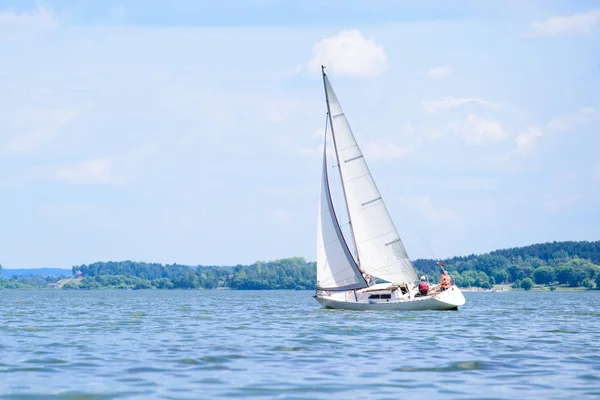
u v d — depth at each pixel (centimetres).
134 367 12731
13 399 10094
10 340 17212
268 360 13600
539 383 11250
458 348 15500
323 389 10769
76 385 11044
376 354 14475
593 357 14062
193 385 11050
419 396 10300
